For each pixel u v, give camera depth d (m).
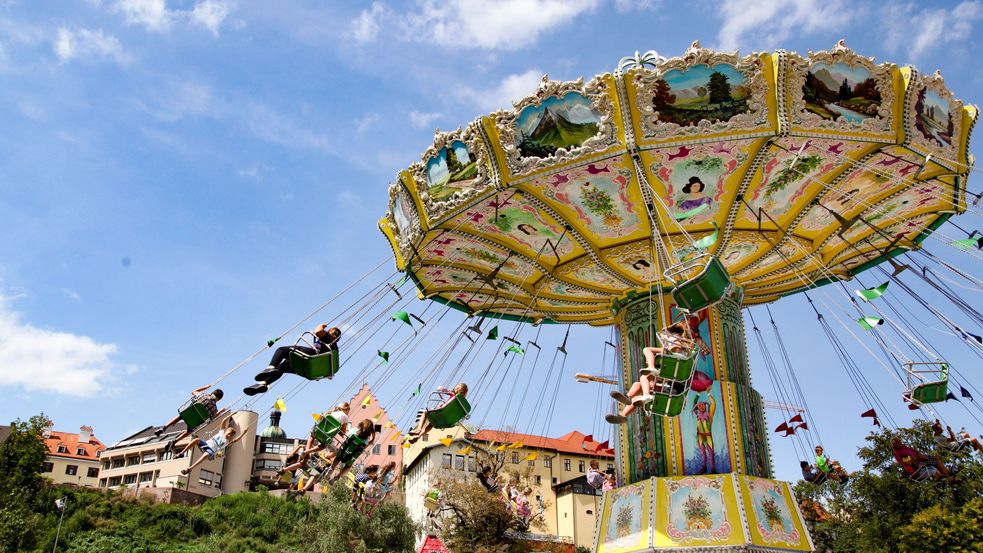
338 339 12.94
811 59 11.59
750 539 13.19
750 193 13.88
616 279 16.48
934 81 12.46
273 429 69.69
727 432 14.69
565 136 12.54
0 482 46.41
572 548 48.75
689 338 11.64
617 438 15.90
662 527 13.73
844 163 13.26
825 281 17.77
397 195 14.68
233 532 51.62
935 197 14.75
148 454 63.84
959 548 24.55
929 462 16.05
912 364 13.24
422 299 17.91
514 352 15.86
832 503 34.69
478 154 12.92
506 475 45.25
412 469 57.28
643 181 12.80
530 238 15.42
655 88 11.80
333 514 42.06
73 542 45.62
